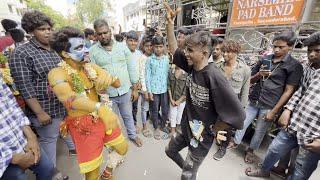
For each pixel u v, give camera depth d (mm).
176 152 2182
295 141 2045
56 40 1622
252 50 3664
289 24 2996
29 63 1919
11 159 1364
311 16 3646
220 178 2516
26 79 1896
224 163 2785
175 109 3260
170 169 2672
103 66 2658
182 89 3131
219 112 1622
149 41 3607
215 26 4875
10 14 22422
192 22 6559
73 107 1644
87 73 1789
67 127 1874
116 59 2691
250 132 3186
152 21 7922
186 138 1978
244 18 3619
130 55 2869
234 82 2504
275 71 2381
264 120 2547
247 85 2539
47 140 2156
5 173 1439
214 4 6898
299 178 1941
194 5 6473
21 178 1514
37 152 1626
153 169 2668
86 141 1795
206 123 1775
